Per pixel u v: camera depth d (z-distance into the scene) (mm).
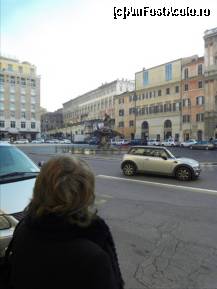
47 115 144250
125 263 4887
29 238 1562
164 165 14609
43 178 1627
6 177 5195
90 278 1436
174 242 5863
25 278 1529
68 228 1520
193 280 4348
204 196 10461
